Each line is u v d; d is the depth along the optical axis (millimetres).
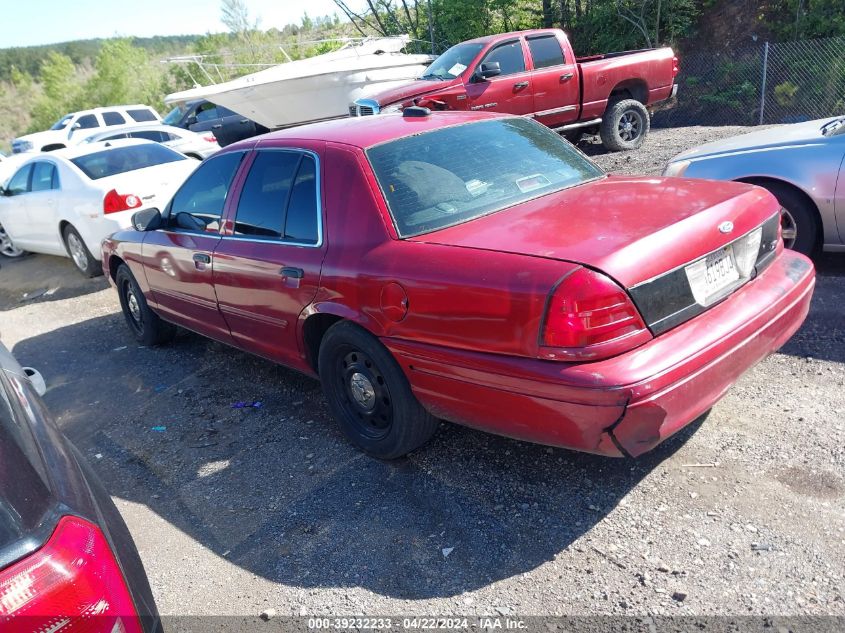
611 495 3105
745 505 2920
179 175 8406
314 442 3965
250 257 4020
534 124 4266
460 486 3330
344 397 3729
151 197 8086
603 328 2551
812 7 15938
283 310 3865
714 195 3199
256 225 4102
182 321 5215
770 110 15352
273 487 3570
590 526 2934
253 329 4285
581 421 2590
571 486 3213
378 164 3508
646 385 2521
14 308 8242
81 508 1669
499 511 3109
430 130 3832
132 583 1771
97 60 45188
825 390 3705
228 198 4371
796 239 5074
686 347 2680
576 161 3979
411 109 4180
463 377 2920
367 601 2695
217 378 5145
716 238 2914
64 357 6160
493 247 2895
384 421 3566
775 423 3465
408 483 3414
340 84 11930
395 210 3342
